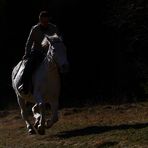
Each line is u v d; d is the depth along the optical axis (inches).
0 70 885.8
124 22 747.4
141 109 626.8
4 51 893.8
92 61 853.8
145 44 768.9
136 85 756.6
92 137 469.4
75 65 857.5
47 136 502.9
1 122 648.4
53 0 869.2
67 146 453.7
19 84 498.9
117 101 715.4
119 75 798.5
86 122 567.2
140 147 421.7
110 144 439.5
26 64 485.7
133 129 475.8
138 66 756.6
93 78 837.8
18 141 503.2
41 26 494.3
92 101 730.2
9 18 882.1
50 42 466.9
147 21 741.9
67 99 773.9
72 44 868.6
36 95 477.1
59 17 870.4
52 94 480.1
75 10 866.8
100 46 851.4
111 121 557.3
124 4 746.8
